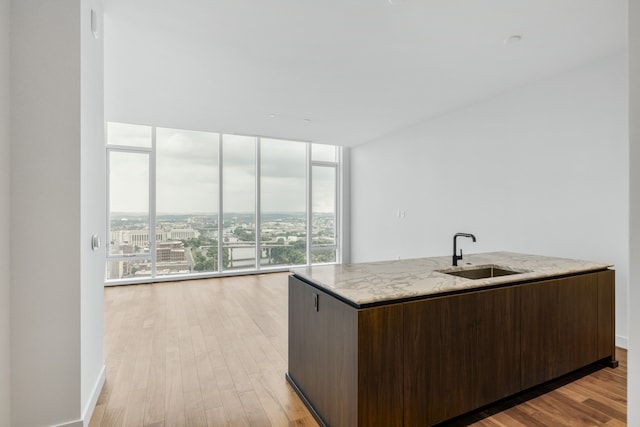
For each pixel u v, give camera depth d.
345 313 1.60
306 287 2.04
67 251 1.73
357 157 7.25
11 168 1.63
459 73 3.35
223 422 1.89
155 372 2.49
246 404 2.07
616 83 2.95
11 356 1.63
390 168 6.15
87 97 1.90
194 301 4.50
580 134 3.22
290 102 4.23
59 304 1.71
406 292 1.64
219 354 2.81
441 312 1.72
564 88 3.35
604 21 2.41
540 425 1.83
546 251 3.52
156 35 2.58
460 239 4.62
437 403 1.71
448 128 4.81
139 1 2.16
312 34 2.58
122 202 5.65
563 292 2.23
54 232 1.70
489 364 1.89
